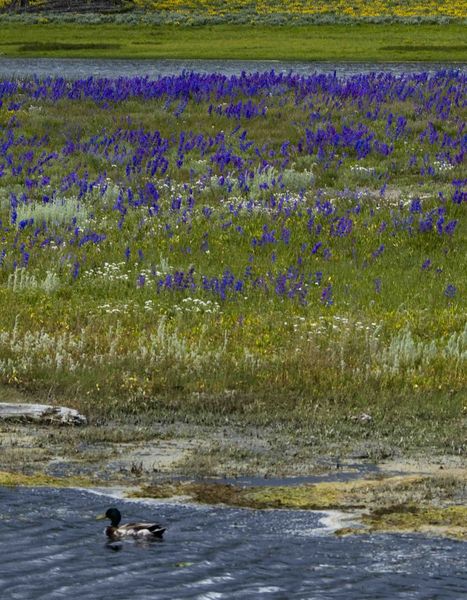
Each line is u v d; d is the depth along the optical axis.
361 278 65.12
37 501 31.16
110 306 56.84
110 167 96.56
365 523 29.89
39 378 44.19
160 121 114.38
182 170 94.69
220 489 33.00
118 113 118.94
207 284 60.16
